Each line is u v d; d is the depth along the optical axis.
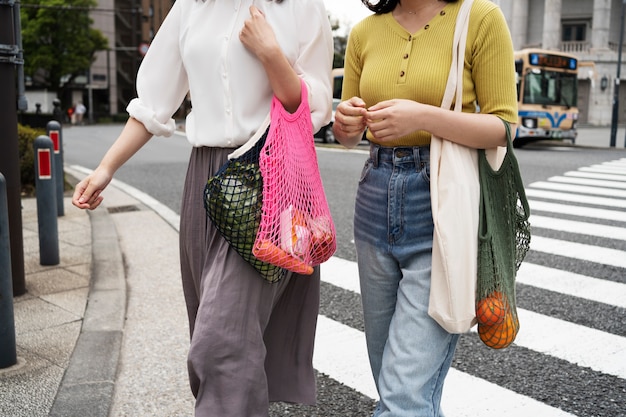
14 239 4.26
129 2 60.59
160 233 6.63
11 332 3.15
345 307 4.39
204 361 1.87
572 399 3.01
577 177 11.85
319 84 2.05
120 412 2.79
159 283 4.82
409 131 1.83
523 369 3.36
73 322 3.83
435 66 1.92
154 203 8.55
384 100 2.01
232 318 1.89
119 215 7.66
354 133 1.99
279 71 1.91
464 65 1.91
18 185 4.25
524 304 4.51
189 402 2.90
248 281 1.92
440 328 1.90
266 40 1.90
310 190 1.98
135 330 3.82
